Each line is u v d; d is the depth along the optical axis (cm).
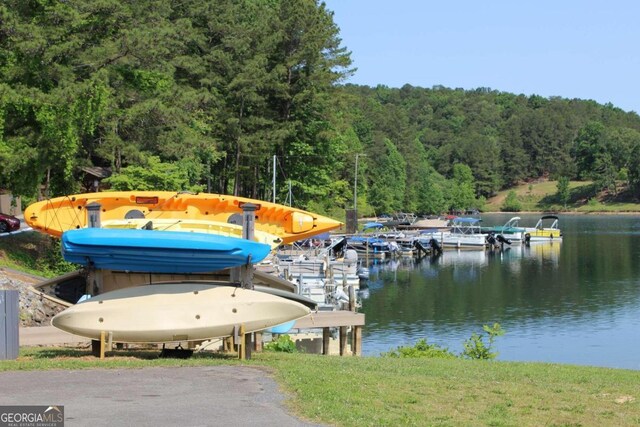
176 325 1466
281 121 7044
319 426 972
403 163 13950
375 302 4716
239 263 1530
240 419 993
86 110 3500
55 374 1277
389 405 1141
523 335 3628
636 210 18262
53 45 3481
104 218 2030
